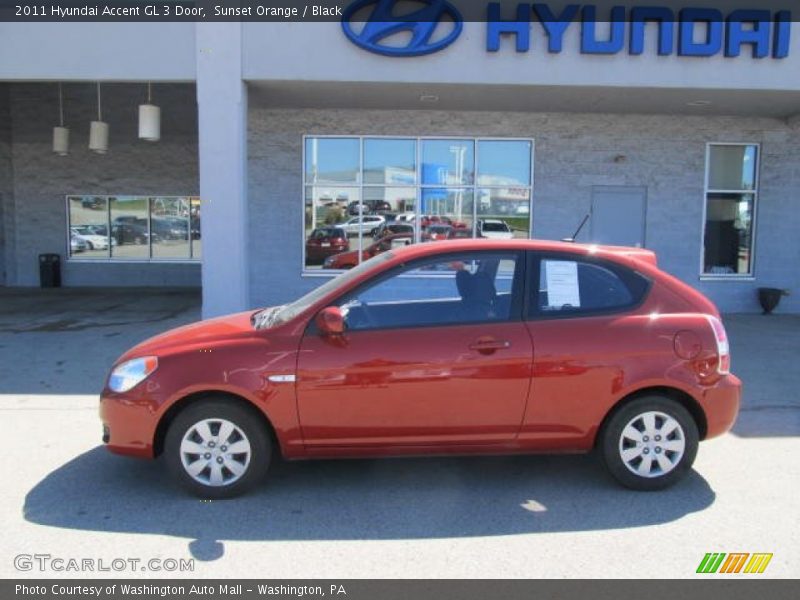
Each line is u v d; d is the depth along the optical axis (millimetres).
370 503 4234
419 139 12492
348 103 11578
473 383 4238
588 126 12500
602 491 4441
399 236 12672
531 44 9570
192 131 17125
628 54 9625
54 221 17438
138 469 4789
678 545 3701
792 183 12656
